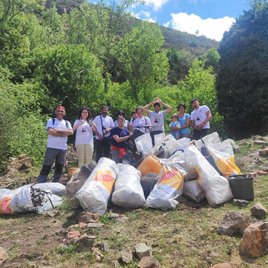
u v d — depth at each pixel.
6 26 24.00
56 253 4.70
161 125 10.52
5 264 4.56
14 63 23.42
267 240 4.46
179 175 6.50
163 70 34.03
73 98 24.77
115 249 4.69
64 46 25.25
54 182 8.39
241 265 4.20
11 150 12.91
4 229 5.95
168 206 6.07
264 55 20.48
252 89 20.31
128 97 31.34
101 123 9.92
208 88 25.89
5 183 9.93
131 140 9.16
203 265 4.23
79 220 5.79
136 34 33.19
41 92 22.00
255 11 21.80
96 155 10.04
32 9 28.08
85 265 4.36
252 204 6.12
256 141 12.36
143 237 5.00
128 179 6.46
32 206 6.60
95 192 6.04
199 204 6.32
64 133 8.55
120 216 5.87
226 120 21.77
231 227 4.93
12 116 12.91
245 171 8.55
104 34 35.25
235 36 21.70
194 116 10.35
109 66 35.56
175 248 4.62
